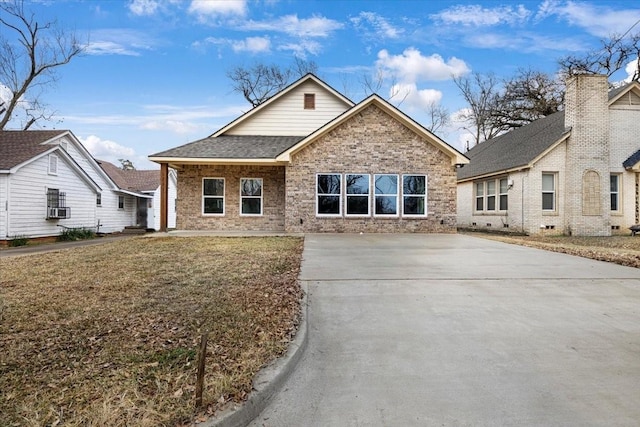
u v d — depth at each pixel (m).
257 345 3.46
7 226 14.48
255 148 15.33
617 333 4.03
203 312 4.32
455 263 7.55
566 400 2.75
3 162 14.93
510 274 6.51
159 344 3.45
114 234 22.97
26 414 2.35
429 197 14.45
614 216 15.98
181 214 15.60
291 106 17.53
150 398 2.55
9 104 24.05
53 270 6.93
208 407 2.46
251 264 7.32
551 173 15.83
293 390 2.91
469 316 4.53
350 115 14.24
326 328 4.16
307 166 14.31
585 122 15.37
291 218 14.32
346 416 2.56
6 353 3.25
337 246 10.19
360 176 14.38
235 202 15.64
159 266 7.15
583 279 6.19
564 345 3.73
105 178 22.95
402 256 8.44
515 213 16.42
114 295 5.05
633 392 2.87
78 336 3.63
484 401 2.74
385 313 4.62
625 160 16.09
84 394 2.59
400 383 3.02
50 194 17.02
